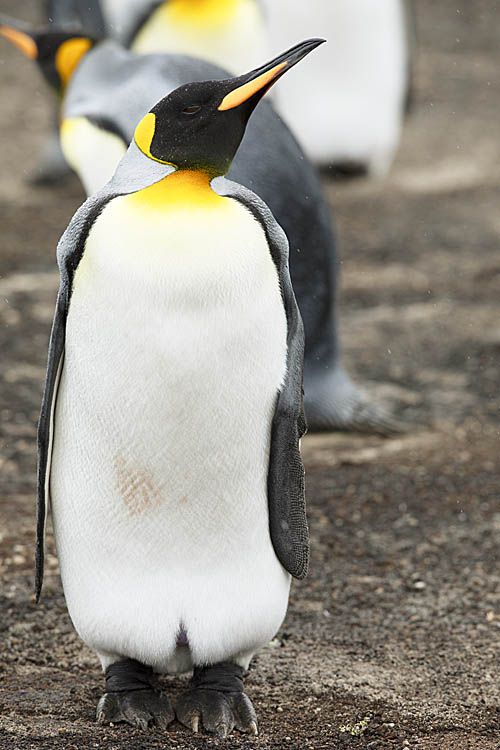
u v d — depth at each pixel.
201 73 10.99
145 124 7.05
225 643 7.29
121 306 6.55
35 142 28.05
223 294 6.53
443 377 15.66
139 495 6.93
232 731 7.43
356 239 21.47
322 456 13.10
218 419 6.75
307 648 8.82
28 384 15.11
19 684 8.11
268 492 7.09
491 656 8.70
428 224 22.42
